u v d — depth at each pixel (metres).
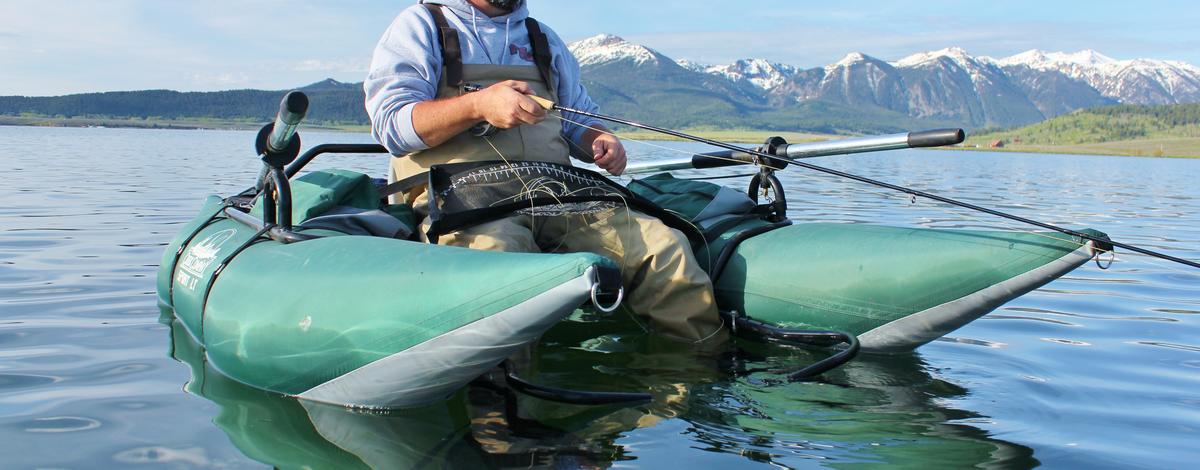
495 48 3.29
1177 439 2.48
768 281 3.27
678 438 2.34
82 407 2.59
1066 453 2.33
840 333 3.06
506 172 3.04
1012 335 3.85
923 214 9.79
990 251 2.94
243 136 63.25
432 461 2.16
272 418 2.50
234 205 3.72
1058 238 2.87
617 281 2.21
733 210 3.62
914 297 3.03
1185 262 2.57
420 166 3.18
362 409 2.57
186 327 3.54
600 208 3.12
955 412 2.65
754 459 2.21
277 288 2.70
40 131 65.56
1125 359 3.46
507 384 2.68
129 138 48.34
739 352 3.18
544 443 2.29
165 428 2.41
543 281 2.22
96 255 5.68
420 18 3.25
